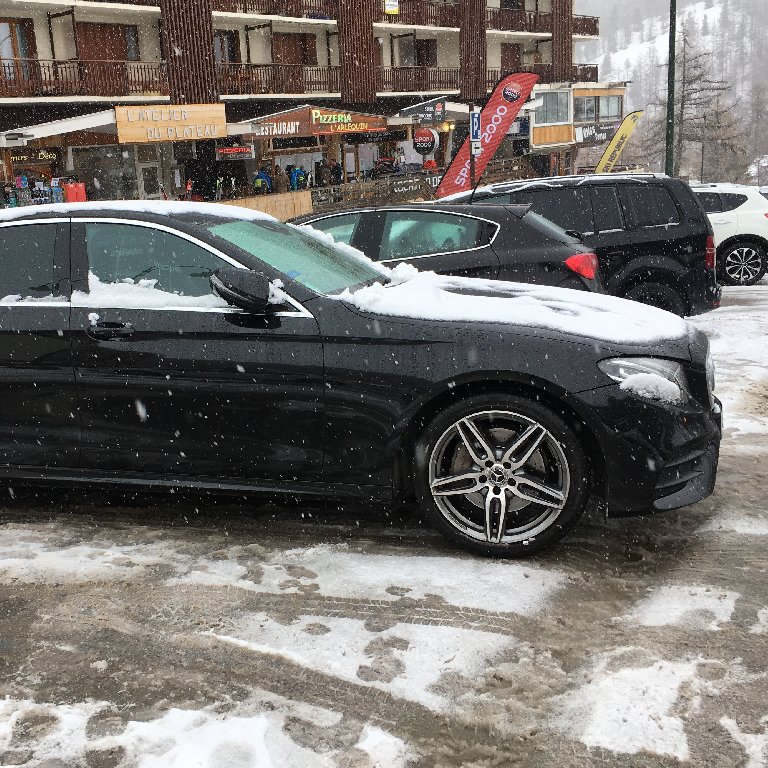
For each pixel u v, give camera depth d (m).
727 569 3.33
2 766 2.28
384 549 3.62
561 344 3.38
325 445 3.59
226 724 2.43
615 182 8.12
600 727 2.38
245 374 3.58
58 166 25.00
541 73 45.34
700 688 2.53
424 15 38.38
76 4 25.44
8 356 3.80
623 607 3.06
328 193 27.66
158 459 3.76
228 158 29.22
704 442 3.50
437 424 3.45
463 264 6.25
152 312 3.69
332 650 2.80
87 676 2.70
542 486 3.42
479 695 2.54
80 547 3.70
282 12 32.28
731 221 12.76
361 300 3.59
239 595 3.21
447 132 38.91
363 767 2.24
